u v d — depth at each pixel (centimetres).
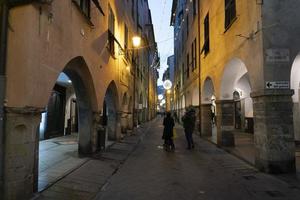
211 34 1420
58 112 1528
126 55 1748
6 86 465
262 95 745
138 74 2739
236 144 1308
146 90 4025
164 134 1250
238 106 2033
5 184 453
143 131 2289
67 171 687
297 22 756
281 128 737
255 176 718
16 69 467
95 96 961
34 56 488
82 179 652
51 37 567
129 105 2039
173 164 900
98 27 990
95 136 985
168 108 6519
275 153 733
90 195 564
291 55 748
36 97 499
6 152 457
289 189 607
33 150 499
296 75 1051
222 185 646
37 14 500
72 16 703
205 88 1720
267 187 623
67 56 670
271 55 742
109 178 719
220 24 1216
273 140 735
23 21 472
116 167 850
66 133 1627
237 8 959
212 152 1150
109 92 1391
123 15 1625
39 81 512
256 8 782
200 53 1781
